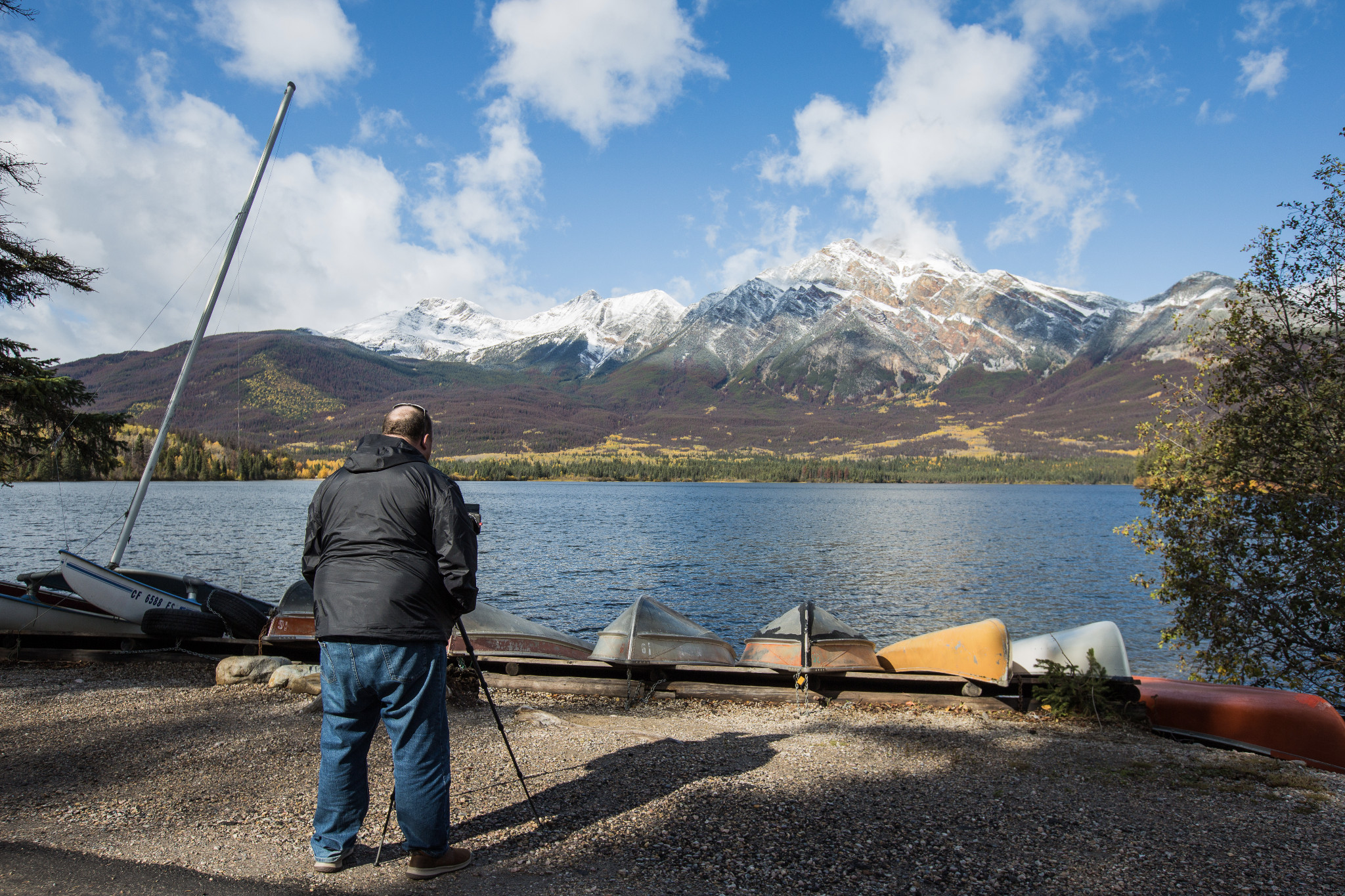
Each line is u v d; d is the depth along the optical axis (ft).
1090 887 11.56
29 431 36.83
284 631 29.55
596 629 77.00
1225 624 38.27
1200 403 39.47
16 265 36.01
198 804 14.35
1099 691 24.12
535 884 11.16
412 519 11.61
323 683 11.67
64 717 20.75
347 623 11.18
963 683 26.02
